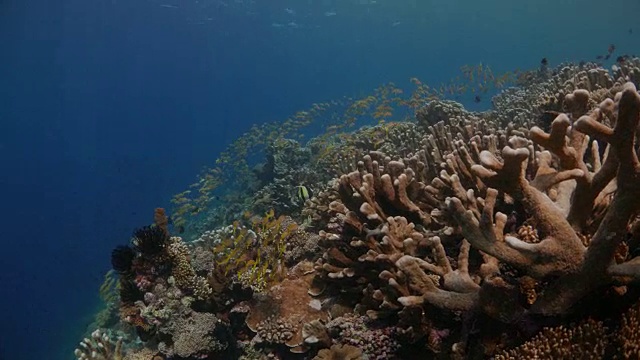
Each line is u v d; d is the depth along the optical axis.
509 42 89.00
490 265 3.39
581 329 2.70
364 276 4.77
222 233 7.96
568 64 13.92
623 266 2.56
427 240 4.17
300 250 6.87
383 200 4.96
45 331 22.84
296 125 21.45
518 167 2.60
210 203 20.92
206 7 64.69
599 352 2.59
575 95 3.11
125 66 89.12
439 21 84.56
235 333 5.89
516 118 7.94
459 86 18.39
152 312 6.07
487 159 2.64
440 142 6.38
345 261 4.98
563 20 82.88
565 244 2.66
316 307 5.49
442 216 4.27
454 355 3.32
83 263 35.84
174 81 94.62
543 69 14.62
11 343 22.64
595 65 9.95
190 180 57.81
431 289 3.40
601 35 83.44
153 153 84.62
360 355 4.05
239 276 6.17
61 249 41.81
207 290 6.20
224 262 6.31
